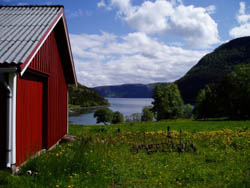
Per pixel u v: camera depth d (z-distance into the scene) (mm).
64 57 14656
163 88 70312
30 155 8414
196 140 14547
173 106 69438
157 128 23875
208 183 7020
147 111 88375
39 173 7316
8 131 7633
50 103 12016
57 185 6613
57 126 13516
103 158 9562
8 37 8844
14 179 6848
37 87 10508
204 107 67562
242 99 54406
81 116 126500
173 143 12578
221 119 50812
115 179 7371
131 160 9742
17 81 7988
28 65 8219
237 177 7406
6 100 7820
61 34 13266
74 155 8844
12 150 7680
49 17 10742
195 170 8234
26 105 9062
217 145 12922
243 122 30562
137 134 17562
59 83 13984
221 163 9164
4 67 7254
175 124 30797
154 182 7164
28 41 8508
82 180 7227
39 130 10750
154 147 12328
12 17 10945
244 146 12180
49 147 11758
